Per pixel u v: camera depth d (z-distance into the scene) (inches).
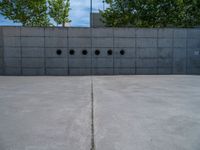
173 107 215.8
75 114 187.9
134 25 802.2
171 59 576.4
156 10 766.5
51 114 187.6
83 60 556.1
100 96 271.1
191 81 425.7
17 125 159.0
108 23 832.9
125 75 551.2
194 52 581.0
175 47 576.4
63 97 263.9
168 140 133.2
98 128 152.9
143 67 570.9
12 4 820.0
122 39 561.9
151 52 570.9
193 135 141.1
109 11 813.9
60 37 548.7
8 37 538.9
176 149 121.0
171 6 761.0
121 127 155.4
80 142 129.1
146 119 174.7
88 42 554.6
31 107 212.8
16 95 277.0
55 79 460.8
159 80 442.0
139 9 773.3
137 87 346.9
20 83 394.0
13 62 543.5
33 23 866.8
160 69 575.5
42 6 864.3
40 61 547.5
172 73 579.5
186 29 576.4
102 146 124.1
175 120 172.6
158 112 196.4
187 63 581.3
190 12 767.1
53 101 240.7
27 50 543.8
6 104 225.6
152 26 795.4
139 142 130.0
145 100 248.7
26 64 545.6
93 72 559.2
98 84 381.4
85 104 226.5
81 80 442.0
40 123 163.3
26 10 836.0
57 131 146.7
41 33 544.7
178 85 370.0
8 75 542.0
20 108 208.8
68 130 148.7
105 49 558.9
